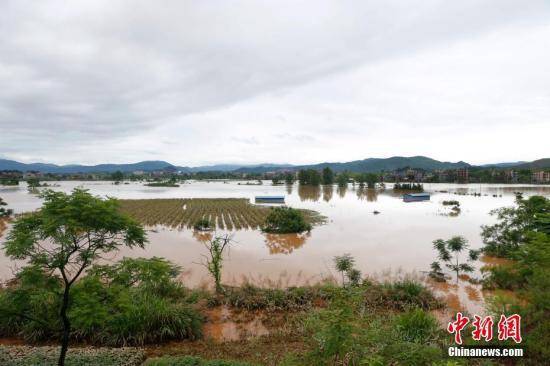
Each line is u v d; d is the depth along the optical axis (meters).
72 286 9.44
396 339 9.86
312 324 9.54
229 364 10.98
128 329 13.66
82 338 13.67
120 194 131.25
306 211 68.94
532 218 29.78
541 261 15.28
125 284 9.33
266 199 90.75
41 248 9.26
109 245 9.12
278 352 12.90
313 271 27.56
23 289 9.10
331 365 8.72
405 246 36.91
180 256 33.03
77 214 8.27
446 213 66.81
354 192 133.75
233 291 19.91
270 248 36.47
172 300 17.67
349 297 10.70
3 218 58.50
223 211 71.00
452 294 21.53
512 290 21.39
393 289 19.72
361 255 32.88
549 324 11.44
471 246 36.78
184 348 13.47
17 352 11.79
